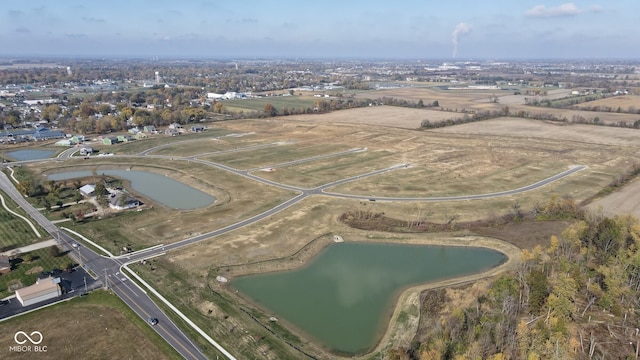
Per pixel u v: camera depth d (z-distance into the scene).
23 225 120.94
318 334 76.81
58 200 139.38
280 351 71.56
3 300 84.12
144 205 138.25
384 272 99.38
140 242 110.62
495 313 79.38
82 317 79.12
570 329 73.69
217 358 69.38
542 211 128.25
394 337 75.81
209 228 119.44
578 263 90.50
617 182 154.50
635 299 81.69
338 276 97.38
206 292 88.56
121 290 88.12
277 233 116.69
